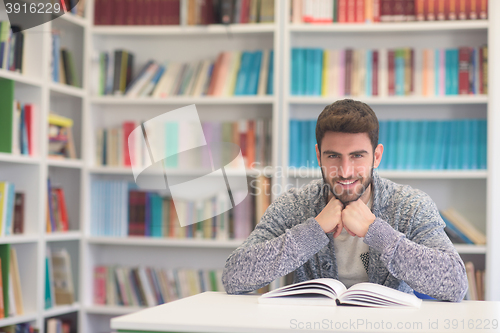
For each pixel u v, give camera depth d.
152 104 2.95
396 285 1.33
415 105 2.78
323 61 2.71
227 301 1.12
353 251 1.39
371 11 2.64
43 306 2.46
